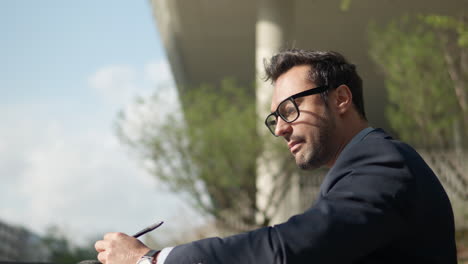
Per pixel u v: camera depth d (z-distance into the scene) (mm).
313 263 1170
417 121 7699
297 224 1203
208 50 17234
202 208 8703
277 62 1531
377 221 1204
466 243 7855
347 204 1219
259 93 9070
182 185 8547
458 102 7473
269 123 1565
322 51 1514
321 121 1455
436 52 7281
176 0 14477
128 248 1308
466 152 8461
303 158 1471
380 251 1249
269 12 11641
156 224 1403
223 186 8758
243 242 1213
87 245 11188
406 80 7543
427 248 1273
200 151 8430
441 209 1335
